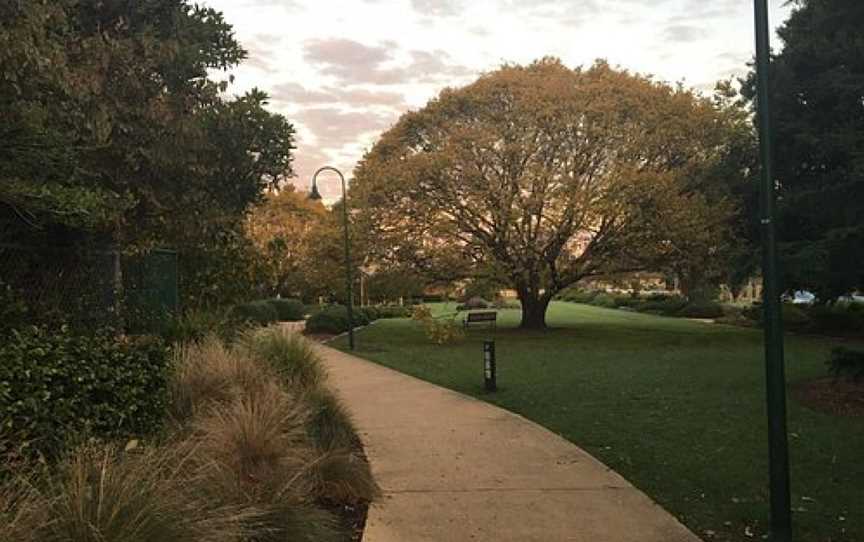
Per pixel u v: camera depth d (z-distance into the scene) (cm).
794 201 1346
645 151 2792
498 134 2736
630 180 2583
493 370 1310
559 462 757
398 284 3006
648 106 2792
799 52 1388
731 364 1698
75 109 679
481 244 2878
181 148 876
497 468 733
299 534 470
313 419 742
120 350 593
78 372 526
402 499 626
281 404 659
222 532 390
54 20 631
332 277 3231
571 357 1952
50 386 501
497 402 1182
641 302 5572
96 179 814
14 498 369
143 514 361
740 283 2147
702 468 729
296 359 998
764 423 955
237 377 765
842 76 1227
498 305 5731
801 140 1355
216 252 1247
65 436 486
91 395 541
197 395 700
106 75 771
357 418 1014
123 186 870
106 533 343
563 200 2731
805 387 1234
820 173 1452
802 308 3306
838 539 532
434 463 755
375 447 830
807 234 1551
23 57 546
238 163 1087
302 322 3822
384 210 2884
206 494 451
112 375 558
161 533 360
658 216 2633
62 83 599
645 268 2961
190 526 376
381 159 3153
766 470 718
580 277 3055
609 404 1128
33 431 474
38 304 672
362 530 547
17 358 494
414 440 870
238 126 1060
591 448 831
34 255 682
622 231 2802
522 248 2856
